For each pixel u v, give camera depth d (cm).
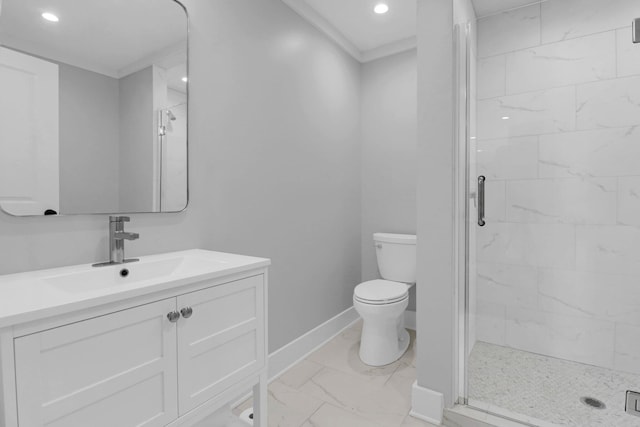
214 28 171
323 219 258
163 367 98
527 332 222
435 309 164
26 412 73
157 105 147
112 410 88
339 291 278
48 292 94
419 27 166
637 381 187
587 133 203
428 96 164
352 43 285
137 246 141
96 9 129
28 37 113
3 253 108
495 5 219
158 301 97
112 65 134
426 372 167
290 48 222
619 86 194
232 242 183
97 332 84
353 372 212
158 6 148
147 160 144
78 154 124
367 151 306
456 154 161
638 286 193
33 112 113
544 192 215
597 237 203
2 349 69
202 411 110
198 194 165
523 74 218
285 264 220
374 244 287
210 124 170
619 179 196
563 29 208
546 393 176
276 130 211
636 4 190
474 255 212
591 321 205
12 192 109
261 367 132
